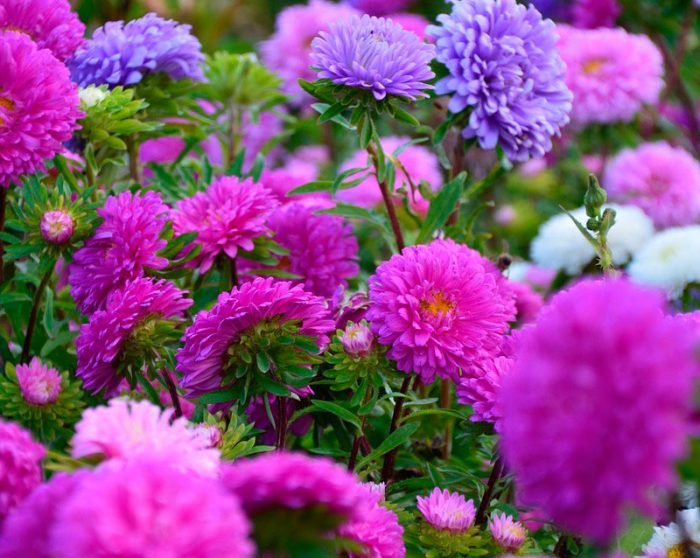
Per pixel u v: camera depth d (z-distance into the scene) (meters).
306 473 0.76
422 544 0.90
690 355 0.74
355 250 1.05
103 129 1.01
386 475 0.95
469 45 1.01
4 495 0.78
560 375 0.74
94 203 0.97
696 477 0.76
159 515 0.72
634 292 0.75
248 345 0.88
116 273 0.93
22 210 0.98
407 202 1.06
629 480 0.73
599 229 0.90
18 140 0.92
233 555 0.73
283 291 0.88
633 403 0.73
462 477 0.94
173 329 0.92
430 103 1.08
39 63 0.93
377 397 0.94
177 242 0.96
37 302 0.97
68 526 0.72
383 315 0.90
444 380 1.00
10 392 0.92
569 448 0.73
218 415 0.91
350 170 1.00
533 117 1.01
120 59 1.04
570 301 0.75
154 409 0.78
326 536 0.78
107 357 0.90
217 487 0.75
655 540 0.88
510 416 0.75
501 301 0.95
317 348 0.89
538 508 0.91
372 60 0.94
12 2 1.01
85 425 0.77
